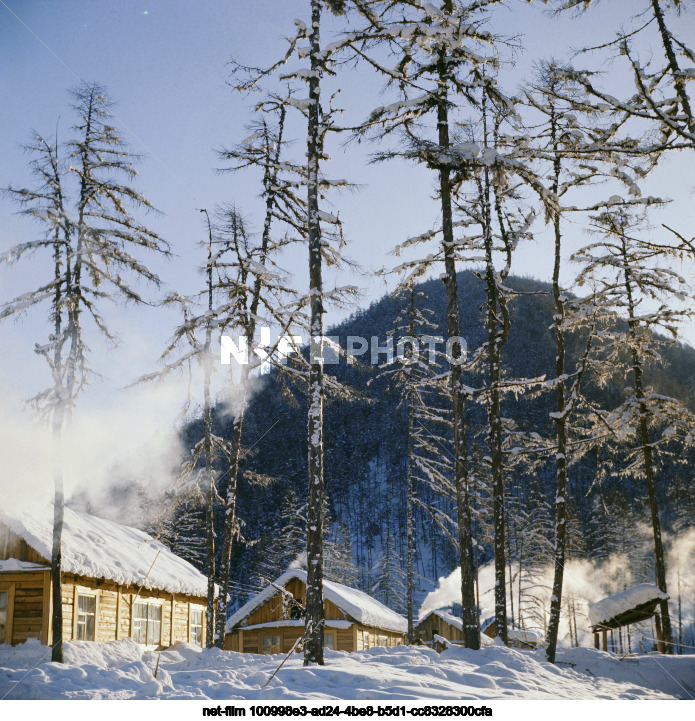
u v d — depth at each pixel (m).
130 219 20.30
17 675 13.13
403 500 131.50
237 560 80.31
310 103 18.36
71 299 18.95
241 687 12.18
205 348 23.78
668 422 28.80
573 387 22.61
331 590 35.44
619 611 26.12
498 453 22.69
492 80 20.08
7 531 22.73
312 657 15.63
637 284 25.88
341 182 18.61
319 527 16.58
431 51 19.56
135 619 26.12
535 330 117.75
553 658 19.95
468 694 12.20
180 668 20.03
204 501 25.03
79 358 19.53
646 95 16.02
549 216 21.92
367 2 18.20
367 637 36.22
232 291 23.62
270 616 35.62
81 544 24.77
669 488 60.34
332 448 143.62
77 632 22.98
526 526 50.81
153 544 32.81
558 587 20.83
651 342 26.33
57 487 18.67
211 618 24.47
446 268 20.80
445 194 20.86
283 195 24.28
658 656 20.53
